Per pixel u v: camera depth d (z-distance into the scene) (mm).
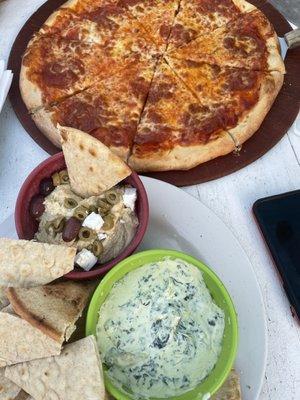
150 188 367
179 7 493
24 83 424
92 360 271
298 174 408
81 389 265
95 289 309
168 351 291
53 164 341
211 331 299
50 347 271
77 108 426
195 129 414
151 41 477
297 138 423
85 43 465
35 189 339
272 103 423
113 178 317
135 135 417
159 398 291
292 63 446
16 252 300
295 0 692
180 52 469
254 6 475
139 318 298
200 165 402
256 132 415
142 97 442
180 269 311
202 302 303
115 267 307
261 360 313
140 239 320
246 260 342
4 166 409
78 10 478
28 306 279
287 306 352
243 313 327
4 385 291
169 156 396
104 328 299
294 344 340
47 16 473
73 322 283
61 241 320
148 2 492
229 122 414
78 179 328
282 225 367
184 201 364
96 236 319
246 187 401
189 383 291
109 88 446
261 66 442
